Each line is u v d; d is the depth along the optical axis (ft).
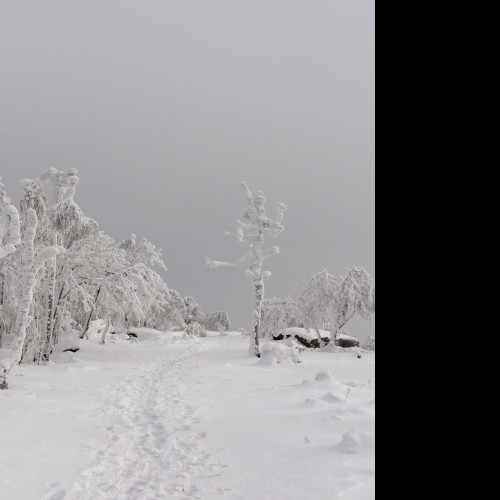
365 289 94.68
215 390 39.29
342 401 31.27
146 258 95.45
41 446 22.30
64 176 66.85
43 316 66.13
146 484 17.34
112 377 48.55
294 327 111.14
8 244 37.73
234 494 15.78
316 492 15.46
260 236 78.38
